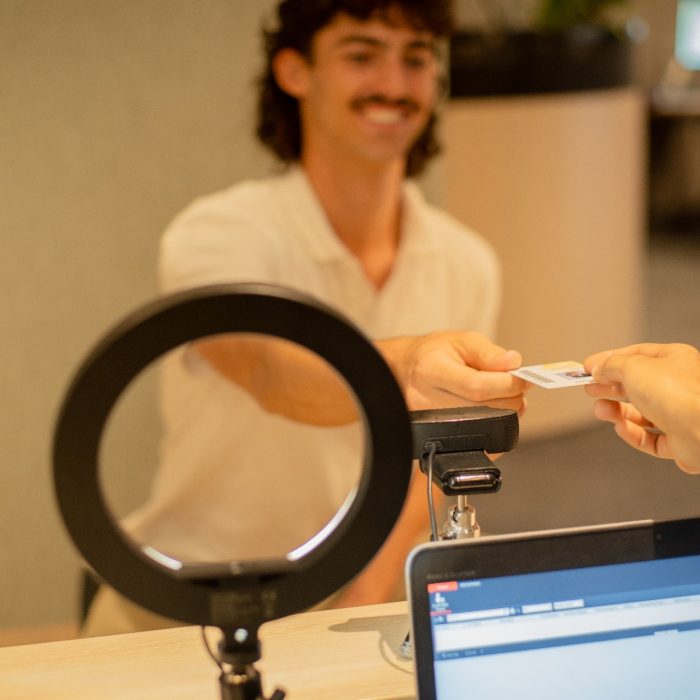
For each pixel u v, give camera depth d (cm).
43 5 225
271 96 201
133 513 253
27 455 247
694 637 65
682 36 746
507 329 383
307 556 56
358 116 186
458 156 368
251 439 178
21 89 229
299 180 188
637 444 76
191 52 234
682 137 738
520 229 376
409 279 194
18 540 251
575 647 64
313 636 79
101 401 51
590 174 383
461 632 63
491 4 448
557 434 400
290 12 189
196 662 76
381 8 180
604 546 65
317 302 52
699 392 65
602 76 379
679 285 591
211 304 51
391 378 53
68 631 256
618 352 76
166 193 240
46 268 238
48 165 233
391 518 55
